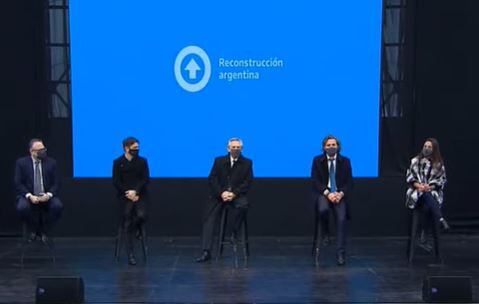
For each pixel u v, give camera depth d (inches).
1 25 308.3
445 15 311.9
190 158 311.6
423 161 266.2
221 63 308.5
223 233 273.0
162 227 314.2
